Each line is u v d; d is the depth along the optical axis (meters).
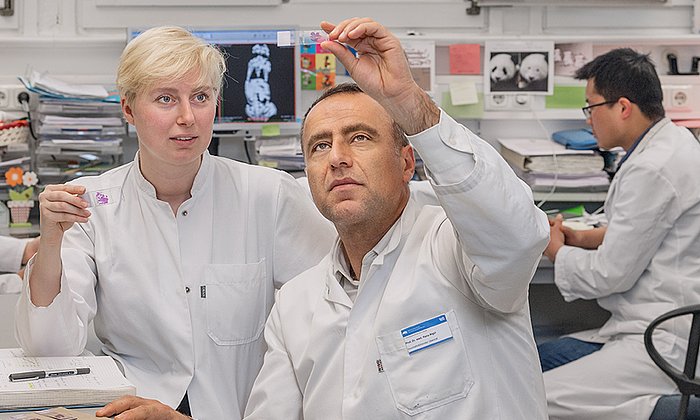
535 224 1.41
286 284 1.79
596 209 3.69
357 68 1.39
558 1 3.77
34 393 1.44
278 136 3.72
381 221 1.62
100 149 3.53
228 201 2.01
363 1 3.80
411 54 3.70
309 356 1.65
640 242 2.68
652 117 2.88
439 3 3.82
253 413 1.72
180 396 1.91
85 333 1.85
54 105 3.48
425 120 1.39
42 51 3.71
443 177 1.38
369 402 1.55
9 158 3.56
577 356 2.88
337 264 1.70
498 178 1.38
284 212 2.05
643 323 2.72
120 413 1.42
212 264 1.96
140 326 1.94
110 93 3.69
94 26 3.74
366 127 1.58
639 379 2.65
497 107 3.77
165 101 1.80
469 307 1.57
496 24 3.83
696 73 3.85
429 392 1.53
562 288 2.89
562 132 3.79
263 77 3.63
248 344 2.00
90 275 1.92
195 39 1.84
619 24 3.88
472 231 1.40
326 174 1.59
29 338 1.75
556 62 3.81
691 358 2.37
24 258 2.95
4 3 3.68
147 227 1.96
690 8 3.88
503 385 1.56
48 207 1.66
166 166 1.90
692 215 2.67
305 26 3.80
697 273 2.68
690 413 2.56
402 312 1.56
